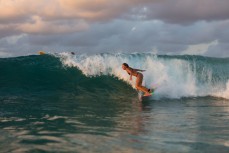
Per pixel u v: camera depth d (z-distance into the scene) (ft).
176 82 49.73
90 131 21.45
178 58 53.78
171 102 39.96
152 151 16.60
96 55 54.08
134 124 24.38
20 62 53.72
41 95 42.42
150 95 42.73
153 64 52.75
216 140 19.12
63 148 16.92
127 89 48.39
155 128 22.82
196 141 18.84
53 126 23.03
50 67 52.95
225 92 46.91
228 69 53.83
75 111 30.86
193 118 27.55
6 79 48.93
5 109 30.91
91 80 50.80
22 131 21.09
